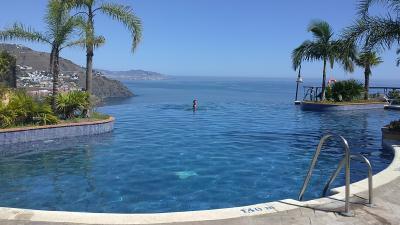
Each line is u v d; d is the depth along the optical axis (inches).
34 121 561.3
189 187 325.7
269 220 190.4
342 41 575.5
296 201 217.9
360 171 378.6
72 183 332.2
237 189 321.1
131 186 326.0
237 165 404.5
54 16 607.5
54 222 180.5
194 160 425.4
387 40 547.5
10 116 530.6
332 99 1219.9
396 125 521.7
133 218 187.3
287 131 662.5
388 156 450.0
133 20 670.5
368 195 226.8
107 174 362.6
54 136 547.8
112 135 593.3
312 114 987.9
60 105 602.2
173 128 684.7
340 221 191.5
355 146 518.6
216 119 848.9
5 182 333.1
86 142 527.2
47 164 399.5
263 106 1264.8
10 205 277.0
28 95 602.9
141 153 458.3
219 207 279.4
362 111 1081.4
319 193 309.7
